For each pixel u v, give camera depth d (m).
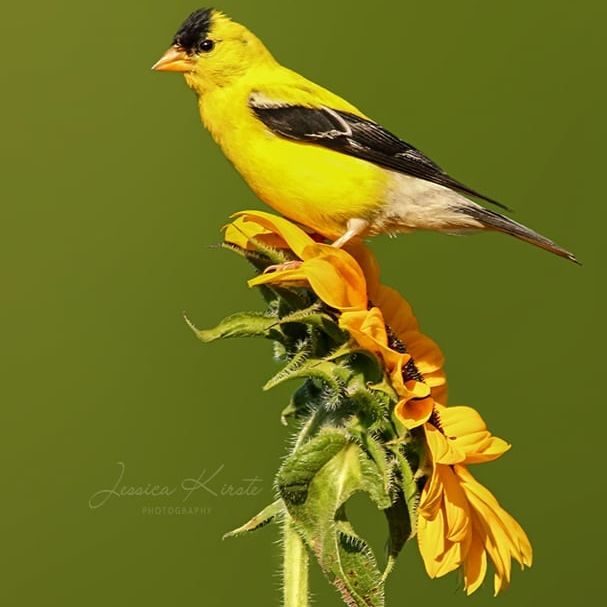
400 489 3.48
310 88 3.57
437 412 3.51
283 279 3.49
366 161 3.56
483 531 3.50
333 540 3.47
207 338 3.48
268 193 3.57
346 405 3.48
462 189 3.56
